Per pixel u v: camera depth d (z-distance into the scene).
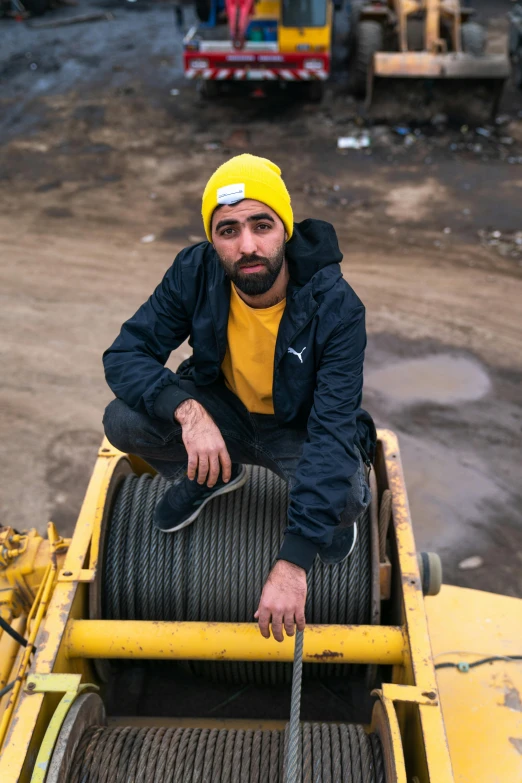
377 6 15.20
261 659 3.02
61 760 2.51
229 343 2.79
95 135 13.92
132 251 10.19
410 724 2.91
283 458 2.99
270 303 2.66
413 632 2.96
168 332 2.88
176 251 10.19
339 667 3.48
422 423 7.12
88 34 19.89
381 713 2.76
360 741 2.75
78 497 6.33
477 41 14.66
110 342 8.39
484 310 8.86
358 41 14.48
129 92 15.91
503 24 20.36
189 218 11.05
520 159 12.77
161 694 3.65
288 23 13.72
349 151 13.11
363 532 3.39
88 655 3.02
